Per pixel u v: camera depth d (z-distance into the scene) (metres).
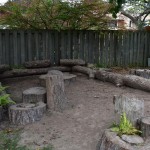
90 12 9.86
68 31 9.81
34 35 9.32
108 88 7.05
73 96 6.24
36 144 3.95
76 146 3.91
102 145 3.53
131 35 10.72
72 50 9.95
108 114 5.03
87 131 4.37
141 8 14.45
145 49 11.06
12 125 4.61
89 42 10.12
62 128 4.49
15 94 6.49
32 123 4.66
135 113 4.01
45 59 9.49
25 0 9.69
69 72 9.30
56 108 5.19
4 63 8.92
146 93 6.49
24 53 9.21
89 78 8.18
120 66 10.62
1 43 8.81
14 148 2.90
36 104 5.04
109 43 10.40
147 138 3.52
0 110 4.80
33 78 8.34
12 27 9.73
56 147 3.87
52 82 5.15
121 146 3.24
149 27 11.45
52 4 9.54
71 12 9.63
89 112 5.16
